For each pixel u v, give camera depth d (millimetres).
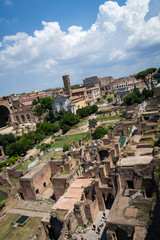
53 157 83125
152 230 26672
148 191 36875
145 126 67938
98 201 44156
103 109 156250
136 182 37969
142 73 143500
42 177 67062
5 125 169375
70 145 84875
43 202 59969
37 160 85000
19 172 78625
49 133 121750
